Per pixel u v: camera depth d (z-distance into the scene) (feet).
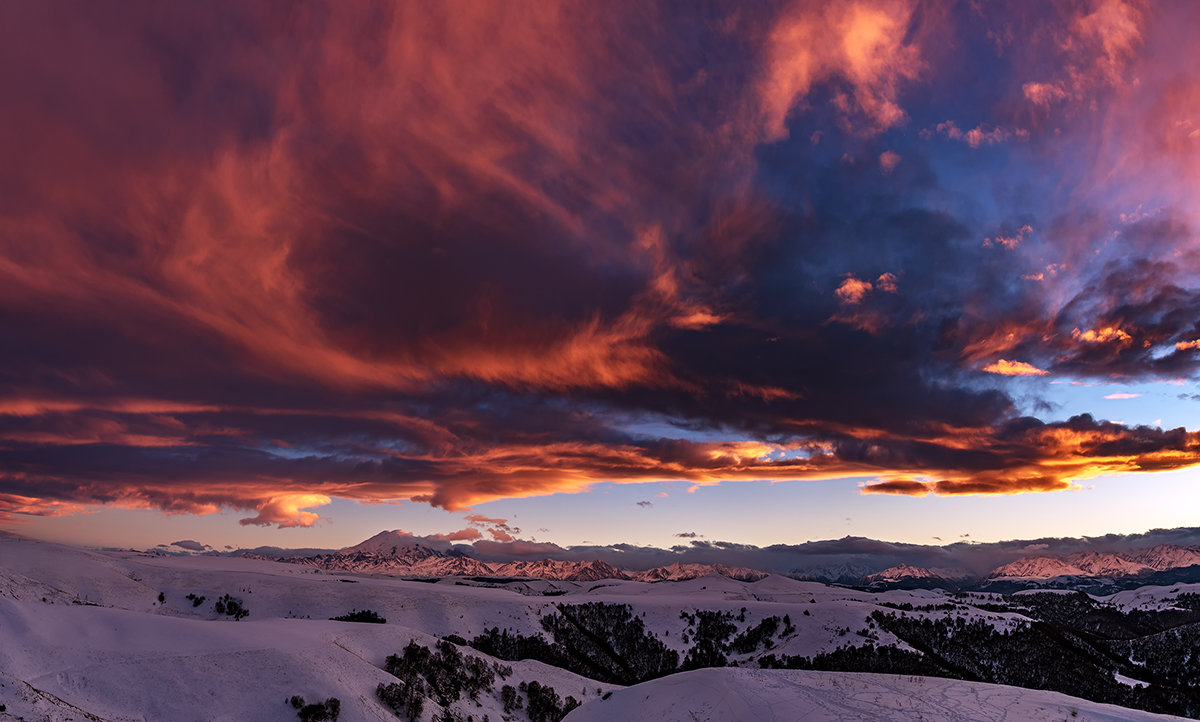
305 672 297.53
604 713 270.87
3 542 575.38
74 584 513.04
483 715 358.64
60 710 206.69
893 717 189.78
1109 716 189.06
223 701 263.08
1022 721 184.75
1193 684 543.80
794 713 198.39
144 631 307.37
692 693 243.40
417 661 375.66
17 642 253.24
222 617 548.31
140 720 233.96
